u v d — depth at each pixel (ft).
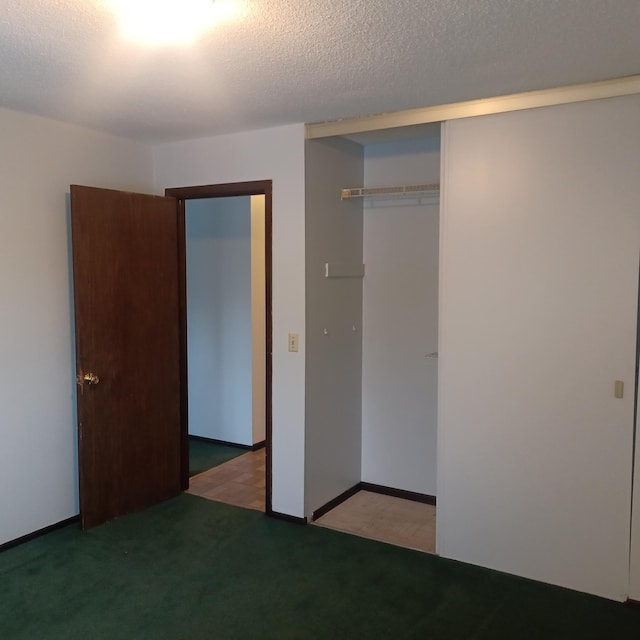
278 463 11.96
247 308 16.30
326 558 10.34
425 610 8.75
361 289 13.25
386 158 12.87
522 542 9.73
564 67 8.09
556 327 9.27
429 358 12.64
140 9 6.23
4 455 10.48
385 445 13.34
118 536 11.18
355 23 6.58
